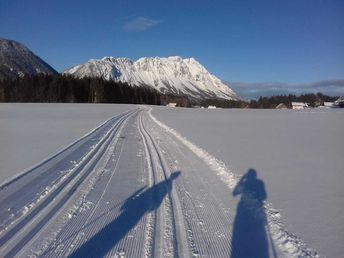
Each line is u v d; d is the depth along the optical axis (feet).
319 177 30.12
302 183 28.17
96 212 21.21
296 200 23.67
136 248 16.44
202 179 29.84
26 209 21.47
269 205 22.63
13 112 138.41
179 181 29.12
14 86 343.87
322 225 19.26
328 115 133.69
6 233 17.89
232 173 31.19
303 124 88.63
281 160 37.81
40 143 50.31
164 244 16.92
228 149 45.55
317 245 16.83
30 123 87.30
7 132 65.57
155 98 462.60
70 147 46.21
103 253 15.92
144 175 31.22
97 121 96.27
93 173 31.73
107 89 381.19
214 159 37.63
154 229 18.69
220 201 23.59
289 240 17.29
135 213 21.11
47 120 98.37
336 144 50.60
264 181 28.78
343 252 16.11
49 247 16.43
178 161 38.22
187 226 19.17
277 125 85.71
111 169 33.65
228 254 16.08
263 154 41.68
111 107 202.49
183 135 63.00
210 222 19.80
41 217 20.21
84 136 59.06
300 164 35.68
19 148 45.39
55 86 342.03
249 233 18.35
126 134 65.57
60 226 18.94
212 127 80.59
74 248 16.38
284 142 52.90
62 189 26.04
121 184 27.94
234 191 25.94
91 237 17.60
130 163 36.83
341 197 24.34
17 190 25.38
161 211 21.49
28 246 16.49
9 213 20.75
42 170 32.04
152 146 49.75
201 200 23.80
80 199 23.72
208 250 16.44
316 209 21.84
